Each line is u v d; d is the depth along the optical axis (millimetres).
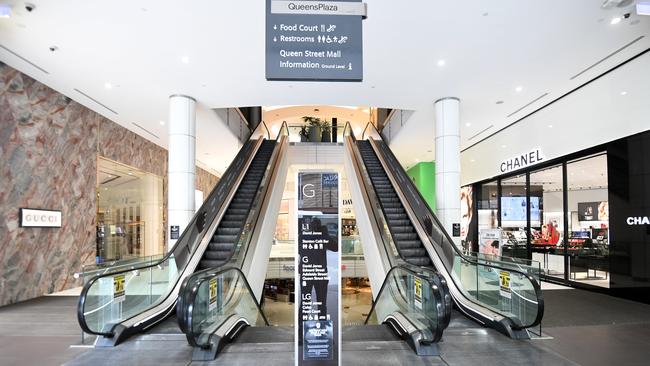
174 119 7703
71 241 8234
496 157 10945
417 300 4668
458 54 6035
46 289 7473
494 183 11719
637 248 6453
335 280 3465
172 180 7613
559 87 7469
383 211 7777
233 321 4797
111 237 10031
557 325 5113
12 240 6691
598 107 7055
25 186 7004
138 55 6012
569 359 3820
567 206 8344
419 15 4977
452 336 4461
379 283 6906
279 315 13445
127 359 3803
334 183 3521
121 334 4312
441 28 5281
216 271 4523
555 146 8273
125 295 4902
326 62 3865
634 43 5719
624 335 4691
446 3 4727
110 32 5316
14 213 6746
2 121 6512
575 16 4969
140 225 11828
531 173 9703
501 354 3891
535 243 9547
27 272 7000
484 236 9375
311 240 3471
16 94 6781
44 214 7414
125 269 4902
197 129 10750
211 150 13867
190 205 7684
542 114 8734
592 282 7668
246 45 5707
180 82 7086
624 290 6762
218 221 7672
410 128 10734
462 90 7559
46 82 7152
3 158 6535
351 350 3953
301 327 3432
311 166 15688
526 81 7133
